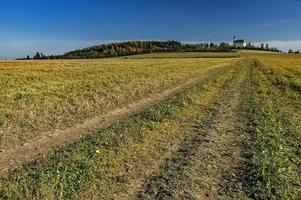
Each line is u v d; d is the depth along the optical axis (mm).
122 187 9484
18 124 15852
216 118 19109
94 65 62562
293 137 14859
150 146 13391
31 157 11805
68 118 17938
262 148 13109
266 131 15797
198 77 47312
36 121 16672
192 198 8992
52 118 17562
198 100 25344
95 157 11570
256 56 174125
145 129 15695
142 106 22938
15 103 20016
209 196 9180
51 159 11430
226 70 64812
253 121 18125
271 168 10766
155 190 9375
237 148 13359
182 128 16609
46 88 26875
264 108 21797
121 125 16438
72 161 11164
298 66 81188
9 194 8711
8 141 13500
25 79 33969
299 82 39719
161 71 49688
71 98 22500
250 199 9055
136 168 10938
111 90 27234
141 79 36406
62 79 34688
